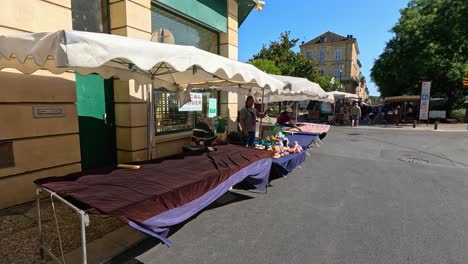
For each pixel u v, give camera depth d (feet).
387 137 40.93
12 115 12.19
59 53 6.92
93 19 16.84
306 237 10.43
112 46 7.80
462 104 67.97
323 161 24.31
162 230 7.82
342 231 10.93
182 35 24.08
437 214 12.64
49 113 13.56
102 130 17.58
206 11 25.66
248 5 31.30
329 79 109.91
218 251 9.39
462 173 20.24
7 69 11.87
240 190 15.83
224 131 23.98
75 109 14.76
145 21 18.53
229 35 29.22
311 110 74.28
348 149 30.68
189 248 9.55
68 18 14.37
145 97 18.81
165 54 9.07
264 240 10.17
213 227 11.18
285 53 82.33
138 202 7.52
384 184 17.37
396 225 11.48
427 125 58.44
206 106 27.84
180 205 8.84
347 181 17.97
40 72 13.06
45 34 7.72
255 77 13.75
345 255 9.21
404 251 9.48
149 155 16.46
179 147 22.97
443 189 16.40
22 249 8.98
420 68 63.21
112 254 8.96
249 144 22.12
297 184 17.19
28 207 12.34
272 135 23.41
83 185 8.89
